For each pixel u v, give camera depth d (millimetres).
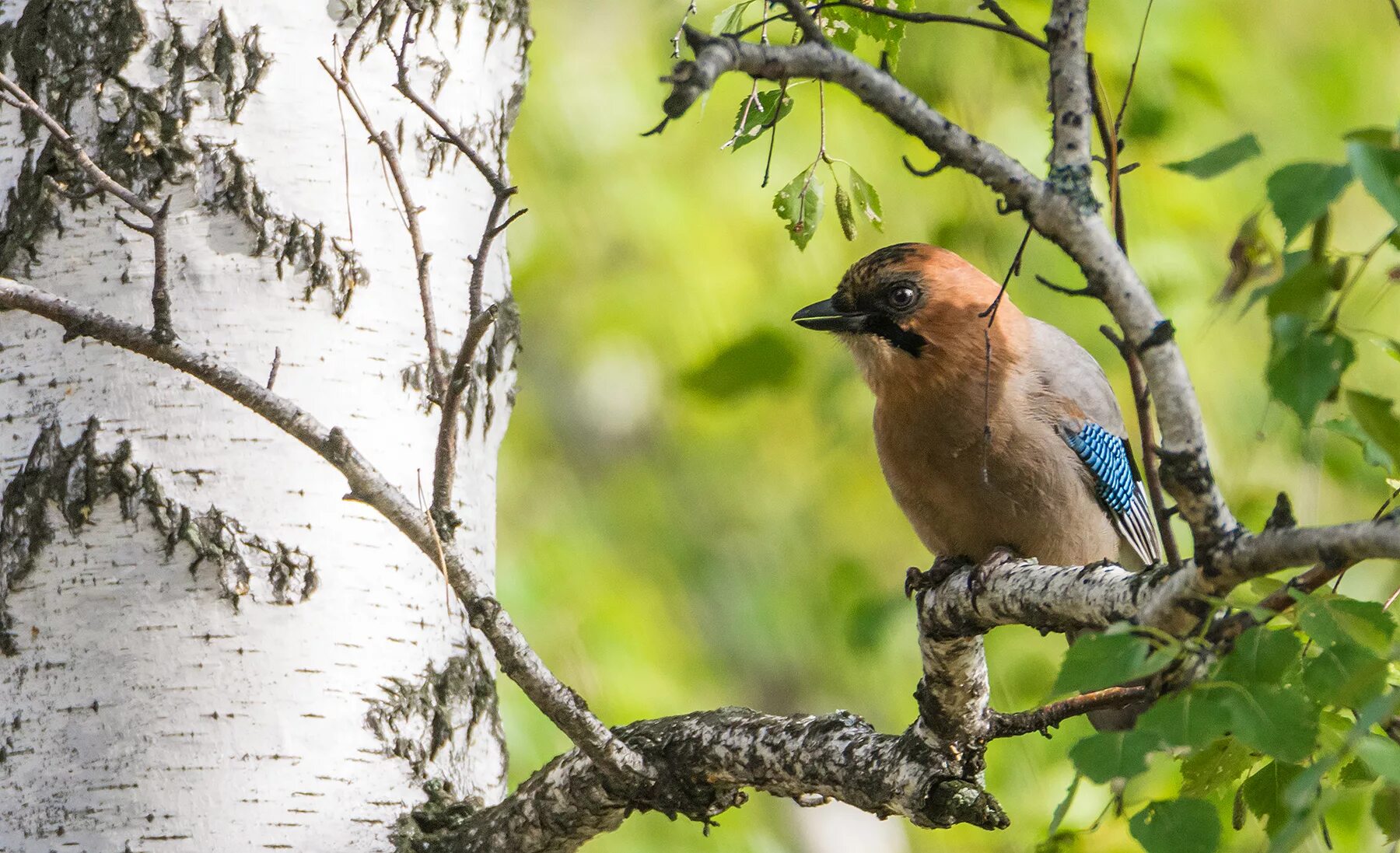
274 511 6234
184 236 6316
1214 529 4262
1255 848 6168
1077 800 12055
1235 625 4141
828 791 5727
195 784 6043
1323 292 3887
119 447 6195
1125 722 7211
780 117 5871
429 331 5539
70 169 6324
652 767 5922
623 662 13930
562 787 6023
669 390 16094
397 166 5531
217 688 6109
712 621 17078
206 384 5801
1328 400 4148
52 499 6199
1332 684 3855
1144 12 13305
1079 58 4660
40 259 6309
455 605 6672
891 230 14391
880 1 6188
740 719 5969
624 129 15109
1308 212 3541
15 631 6180
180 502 6180
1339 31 16000
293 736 6137
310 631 6227
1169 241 13594
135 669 6102
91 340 6262
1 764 6117
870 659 13781
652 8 15492
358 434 6402
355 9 6617
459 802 6422
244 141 6398
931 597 5348
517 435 16891
